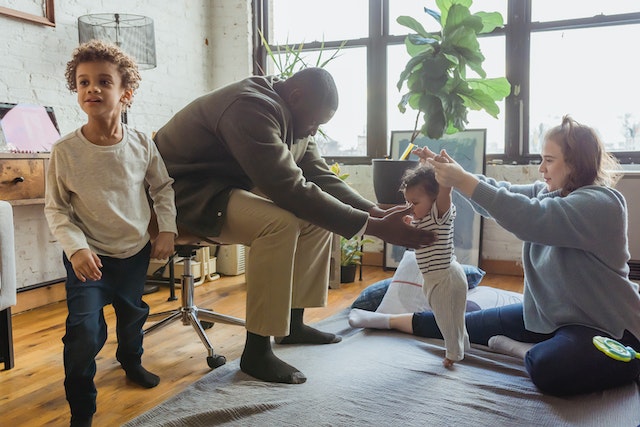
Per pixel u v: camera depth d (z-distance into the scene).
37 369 1.94
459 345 1.78
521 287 3.31
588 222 1.57
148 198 1.86
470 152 3.72
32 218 2.90
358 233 1.63
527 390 1.60
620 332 1.60
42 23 2.88
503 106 3.76
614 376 1.57
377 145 4.14
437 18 3.11
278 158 1.63
